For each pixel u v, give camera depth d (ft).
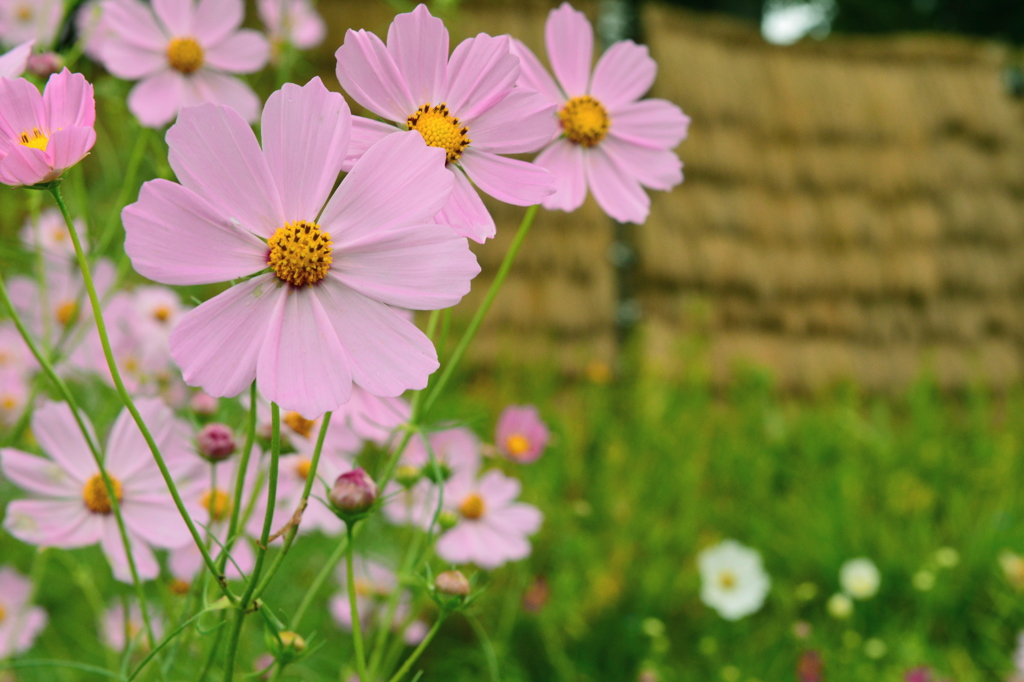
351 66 2.46
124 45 3.09
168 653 2.71
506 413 3.40
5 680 3.22
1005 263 11.10
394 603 2.93
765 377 8.18
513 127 2.50
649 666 3.94
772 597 5.20
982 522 5.90
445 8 3.33
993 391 10.54
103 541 2.75
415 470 2.97
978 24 24.93
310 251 2.38
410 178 2.40
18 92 2.40
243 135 2.37
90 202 3.48
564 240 9.41
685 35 10.68
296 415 2.85
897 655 4.61
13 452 2.73
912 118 11.25
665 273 9.74
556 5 9.30
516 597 3.76
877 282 10.57
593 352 9.11
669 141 2.78
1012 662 4.72
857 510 6.05
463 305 8.90
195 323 2.35
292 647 2.51
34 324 3.35
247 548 2.91
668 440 6.76
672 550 5.49
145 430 2.36
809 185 10.72
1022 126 11.71
